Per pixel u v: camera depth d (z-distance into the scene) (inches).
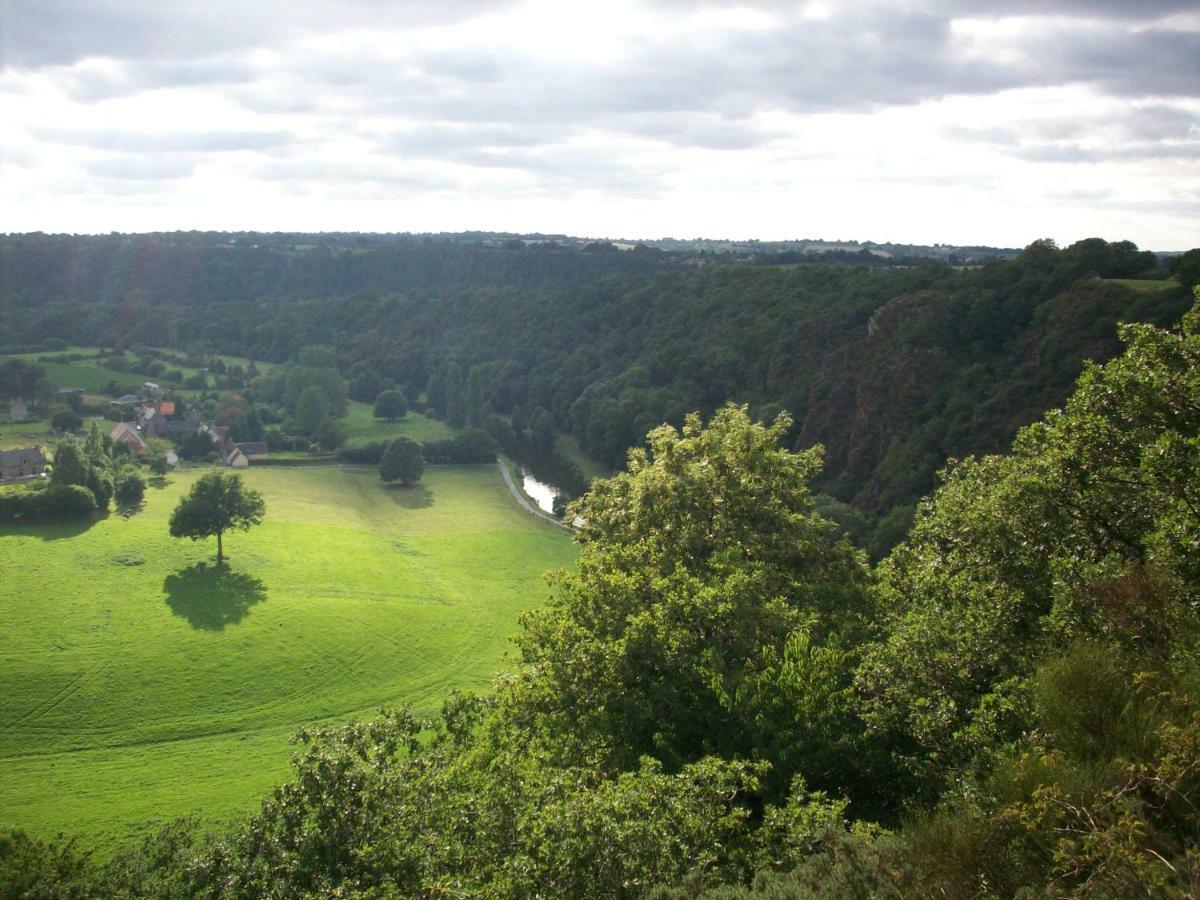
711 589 765.9
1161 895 274.2
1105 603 540.7
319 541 3508.9
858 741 580.4
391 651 2532.0
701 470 1127.0
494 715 805.2
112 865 896.9
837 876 378.9
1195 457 602.2
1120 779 344.2
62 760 1866.4
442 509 4195.4
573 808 478.9
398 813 568.7
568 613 906.1
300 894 534.0
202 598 2800.2
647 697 700.7
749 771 574.6
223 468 4758.9
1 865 925.8
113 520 3572.8
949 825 360.5
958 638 605.3
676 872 447.8
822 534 1139.9
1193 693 382.3
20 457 4303.6
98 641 2423.7
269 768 1857.8
